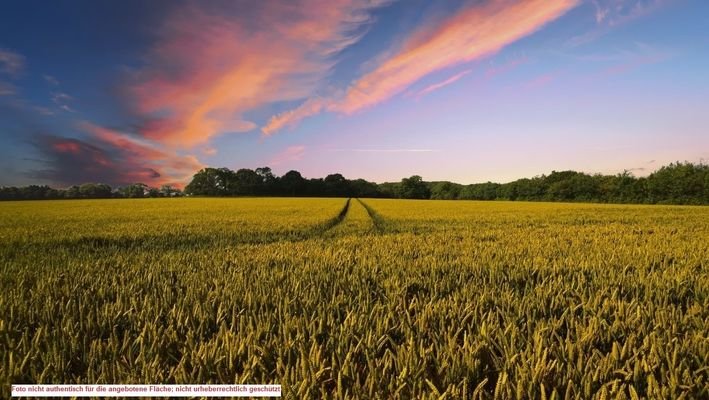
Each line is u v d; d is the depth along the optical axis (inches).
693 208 1531.7
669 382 82.9
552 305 148.3
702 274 208.1
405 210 1328.7
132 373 88.8
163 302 151.6
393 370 96.2
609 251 309.7
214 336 114.0
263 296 156.8
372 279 203.8
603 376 88.9
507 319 125.0
